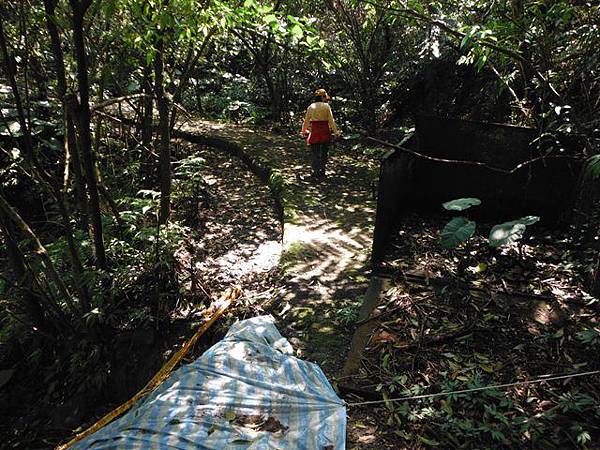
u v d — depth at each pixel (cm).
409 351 320
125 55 501
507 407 268
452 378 292
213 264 484
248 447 223
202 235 552
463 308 361
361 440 253
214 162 818
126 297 420
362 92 933
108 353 392
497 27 410
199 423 241
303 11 938
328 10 933
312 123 660
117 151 667
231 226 577
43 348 432
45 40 512
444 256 443
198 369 284
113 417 300
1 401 400
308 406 259
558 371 295
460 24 537
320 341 341
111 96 657
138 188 622
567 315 351
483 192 513
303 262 448
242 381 275
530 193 495
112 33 449
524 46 466
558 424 256
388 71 930
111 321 405
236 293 418
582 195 429
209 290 432
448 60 812
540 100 482
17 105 358
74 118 365
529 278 404
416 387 283
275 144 866
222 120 1088
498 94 589
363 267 437
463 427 253
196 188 633
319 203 588
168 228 430
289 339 346
